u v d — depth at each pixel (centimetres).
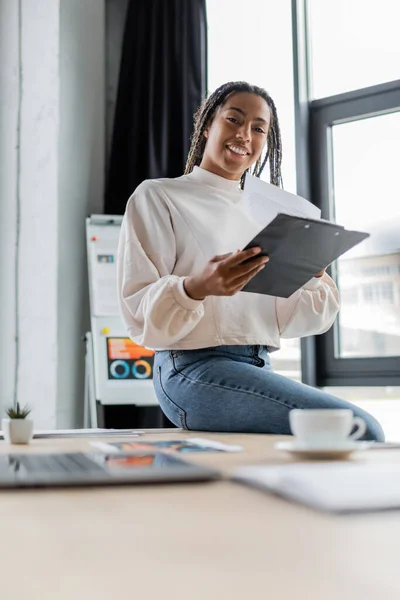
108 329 363
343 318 338
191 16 379
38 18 393
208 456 94
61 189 379
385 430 323
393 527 51
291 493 60
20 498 63
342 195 345
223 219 190
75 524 53
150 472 72
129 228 182
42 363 373
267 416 160
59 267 374
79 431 158
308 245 151
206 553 44
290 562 42
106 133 407
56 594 36
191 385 172
